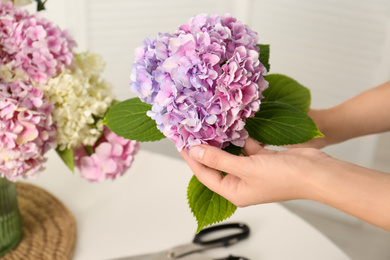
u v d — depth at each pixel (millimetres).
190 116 679
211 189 768
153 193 1135
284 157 743
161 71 684
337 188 716
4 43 825
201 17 705
